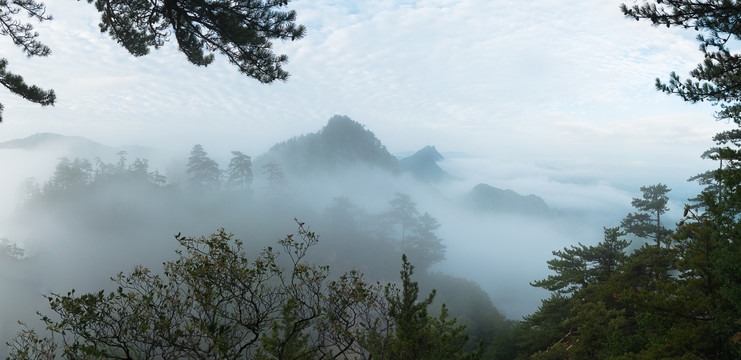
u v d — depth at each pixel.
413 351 8.42
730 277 8.55
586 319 15.41
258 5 9.02
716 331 8.49
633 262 17.50
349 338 5.68
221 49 9.88
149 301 4.23
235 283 4.69
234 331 4.84
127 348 4.20
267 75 9.98
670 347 9.10
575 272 22.64
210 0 8.67
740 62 9.78
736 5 8.86
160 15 10.12
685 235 9.99
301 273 5.27
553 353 18.17
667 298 9.91
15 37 9.44
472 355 9.33
